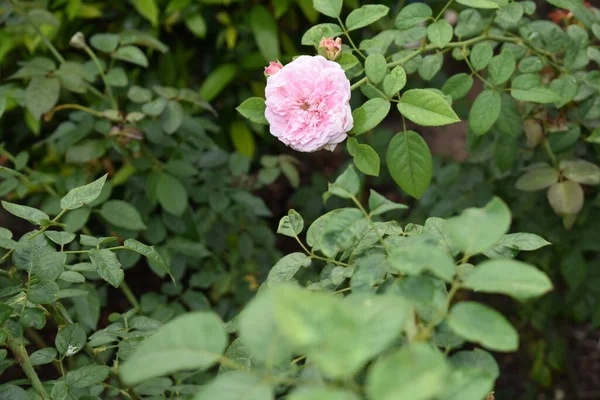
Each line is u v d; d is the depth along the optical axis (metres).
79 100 1.71
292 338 0.72
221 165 1.53
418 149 1.11
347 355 0.71
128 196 1.51
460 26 1.27
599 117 1.30
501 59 1.18
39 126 1.66
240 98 1.92
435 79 1.74
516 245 1.00
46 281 1.01
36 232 1.03
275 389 0.92
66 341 1.05
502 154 1.33
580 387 1.68
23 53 1.73
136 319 1.17
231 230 1.56
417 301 0.88
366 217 0.92
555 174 1.29
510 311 1.64
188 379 1.29
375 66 1.10
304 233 1.72
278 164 1.59
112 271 1.03
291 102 1.08
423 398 0.66
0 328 0.99
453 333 0.90
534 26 1.27
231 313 1.54
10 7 1.46
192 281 1.46
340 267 0.99
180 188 1.42
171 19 1.74
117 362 1.13
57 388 1.03
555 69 1.29
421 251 0.86
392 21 1.80
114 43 1.43
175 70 1.85
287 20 1.88
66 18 1.72
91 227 1.63
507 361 1.70
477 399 0.82
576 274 1.44
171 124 1.40
